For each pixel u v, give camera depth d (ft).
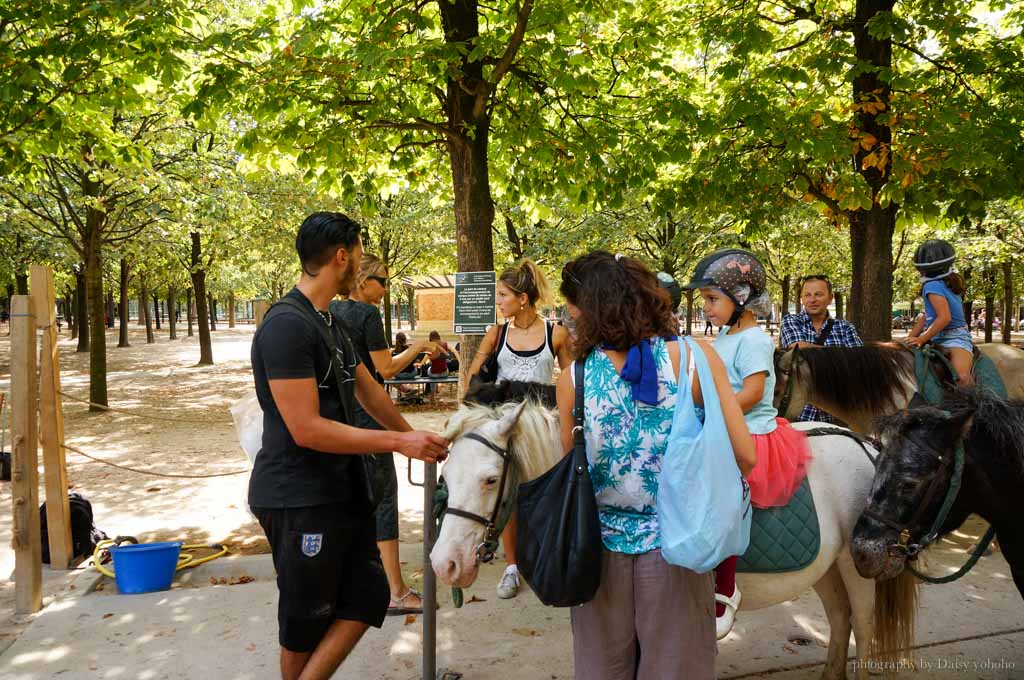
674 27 26.22
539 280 14.06
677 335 7.19
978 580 15.21
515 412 7.84
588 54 22.72
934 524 8.97
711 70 29.58
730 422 6.80
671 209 26.96
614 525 6.91
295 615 8.07
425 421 38.04
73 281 115.24
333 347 8.25
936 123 20.94
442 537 7.63
